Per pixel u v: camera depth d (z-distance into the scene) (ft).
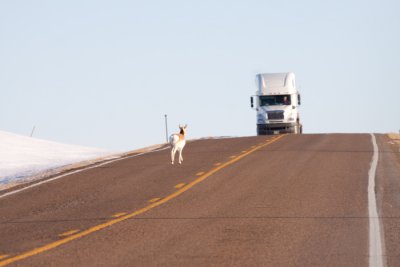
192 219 139.85
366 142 337.31
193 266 98.53
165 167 241.96
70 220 143.33
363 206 153.69
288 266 98.37
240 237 120.26
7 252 110.93
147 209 154.40
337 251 108.27
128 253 107.96
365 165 234.99
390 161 247.70
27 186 206.39
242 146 322.55
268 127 503.61
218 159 262.06
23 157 350.43
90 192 187.83
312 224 132.67
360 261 101.19
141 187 193.47
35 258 105.19
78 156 362.33
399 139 360.48
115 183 204.33
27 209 163.02
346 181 195.72
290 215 142.92
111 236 122.93
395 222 134.31
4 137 420.77
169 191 183.21
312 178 202.39
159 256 105.40
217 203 160.97
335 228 128.26
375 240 116.78
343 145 318.24
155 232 126.11
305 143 333.21
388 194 171.94
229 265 99.04
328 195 170.50
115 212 151.84
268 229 127.75
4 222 145.18
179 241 117.19
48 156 360.48
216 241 116.88
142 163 259.39
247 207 154.10
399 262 100.53
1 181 241.55
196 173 220.43
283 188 183.42
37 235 126.72
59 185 205.26
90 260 103.19
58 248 112.78
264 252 107.86
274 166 233.96
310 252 107.76
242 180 201.05
